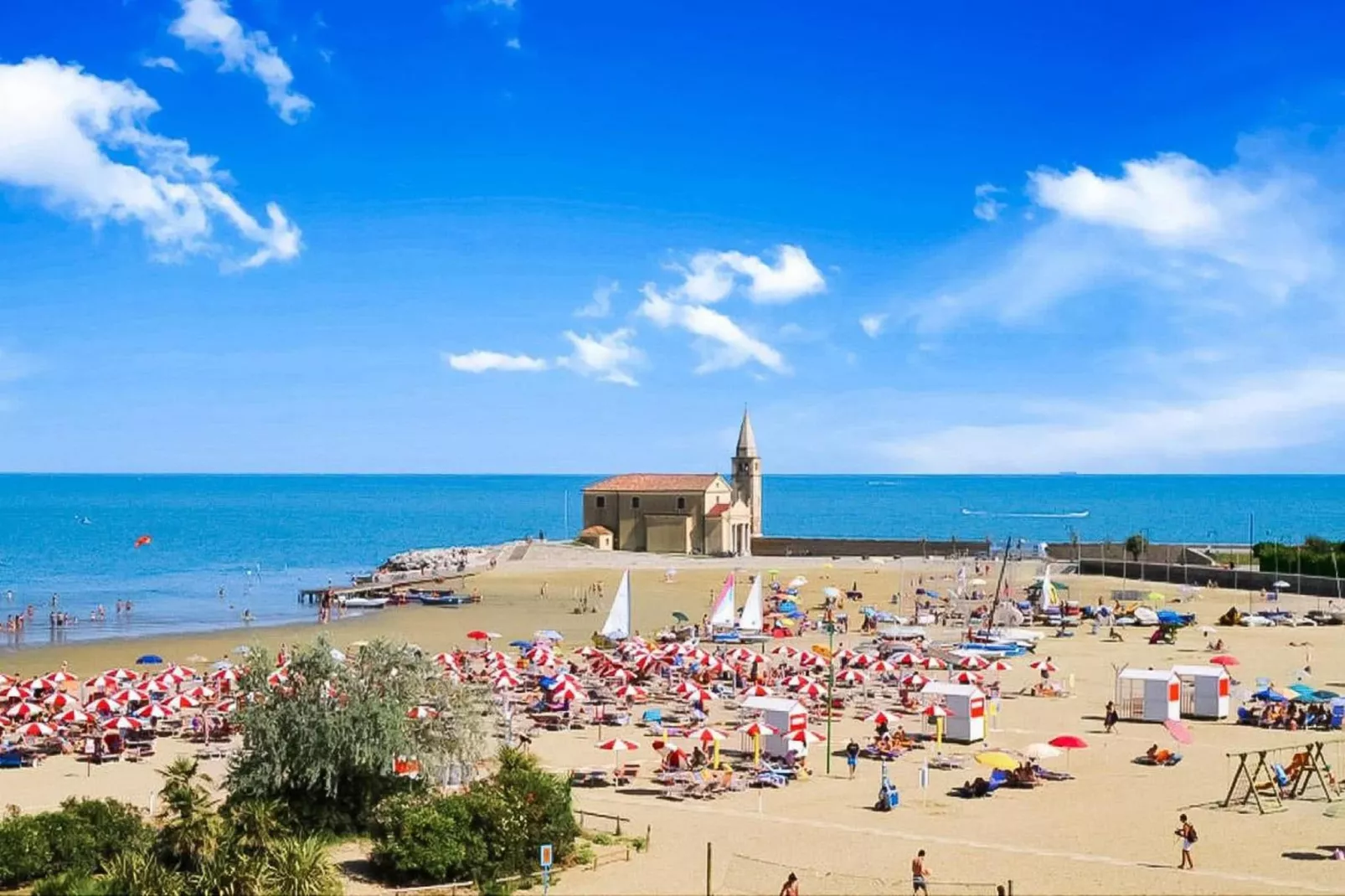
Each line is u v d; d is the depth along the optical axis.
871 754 60.66
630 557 182.75
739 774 56.44
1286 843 43.59
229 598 157.25
